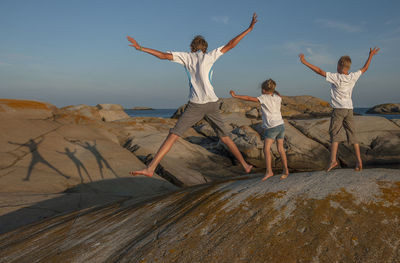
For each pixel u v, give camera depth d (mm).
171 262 2254
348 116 4086
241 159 3768
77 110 16391
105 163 9047
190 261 2230
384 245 2133
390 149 13328
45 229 3820
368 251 2096
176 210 3279
